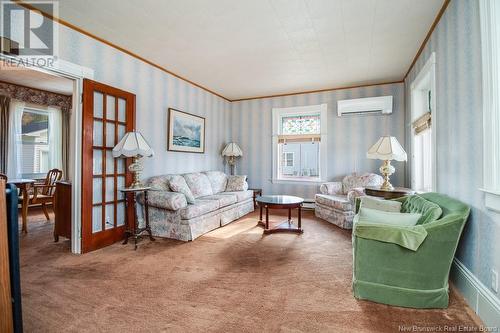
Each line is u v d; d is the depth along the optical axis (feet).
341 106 14.93
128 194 10.25
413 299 5.38
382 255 5.53
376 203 8.11
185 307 5.42
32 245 9.55
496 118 4.81
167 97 12.84
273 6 7.45
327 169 15.88
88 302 5.61
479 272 5.38
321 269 7.41
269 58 11.21
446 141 7.29
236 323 4.88
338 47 10.11
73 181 8.79
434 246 5.25
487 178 4.96
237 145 17.51
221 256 8.41
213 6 7.46
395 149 9.57
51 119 17.69
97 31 8.89
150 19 8.16
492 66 4.85
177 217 10.18
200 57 11.13
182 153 13.97
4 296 3.39
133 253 8.66
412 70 11.81
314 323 4.88
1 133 15.15
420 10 7.57
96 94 9.27
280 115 17.34
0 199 3.36
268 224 11.73
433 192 7.95
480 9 5.09
